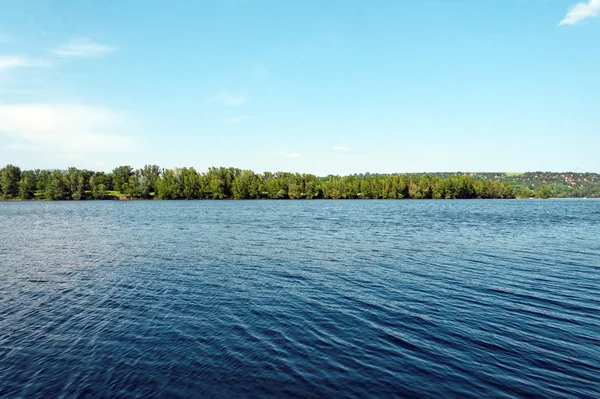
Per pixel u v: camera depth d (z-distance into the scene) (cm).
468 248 3775
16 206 14425
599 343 1445
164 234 5138
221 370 1260
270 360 1325
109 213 10094
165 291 2222
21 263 3089
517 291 2162
